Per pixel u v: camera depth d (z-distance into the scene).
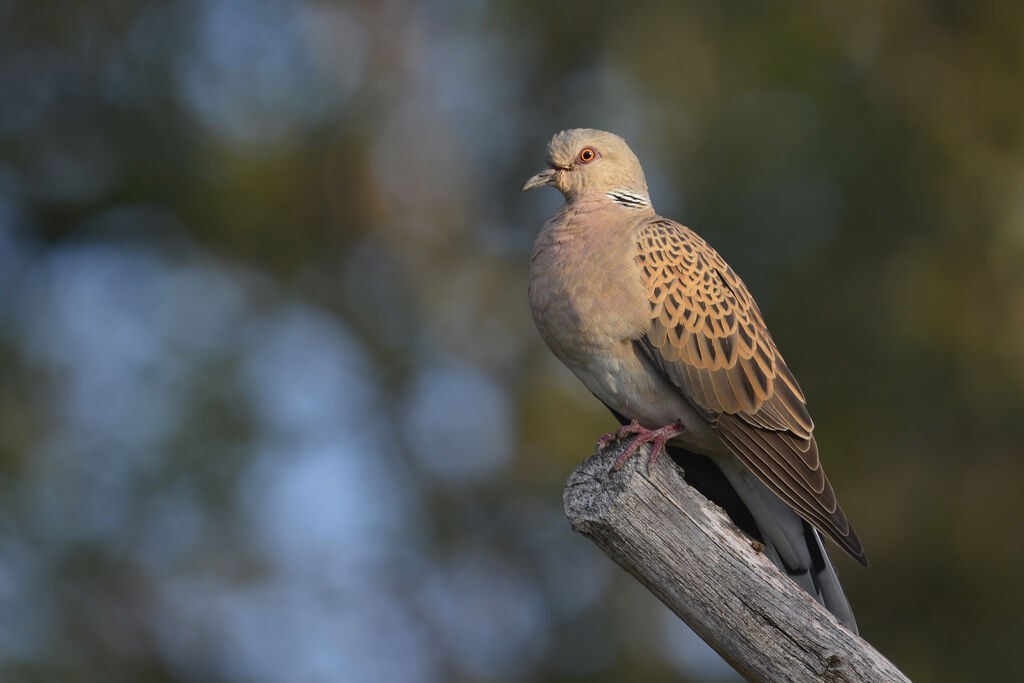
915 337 12.13
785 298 12.65
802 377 12.42
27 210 14.94
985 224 12.42
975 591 12.14
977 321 12.23
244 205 15.13
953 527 12.12
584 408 14.62
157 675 13.51
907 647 12.12
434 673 15.34
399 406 16.05
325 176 15.98
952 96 13.02
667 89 13.70
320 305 15.79
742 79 13.35
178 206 14.74
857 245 12.70
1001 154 12.77
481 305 16.20
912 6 13.44
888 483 12.26
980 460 12.25
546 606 15.32
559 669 14.79
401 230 16.58
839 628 5.42
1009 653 11.95
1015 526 12.07
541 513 15.20
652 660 14.16
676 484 5.79
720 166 12.95
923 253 12.47
